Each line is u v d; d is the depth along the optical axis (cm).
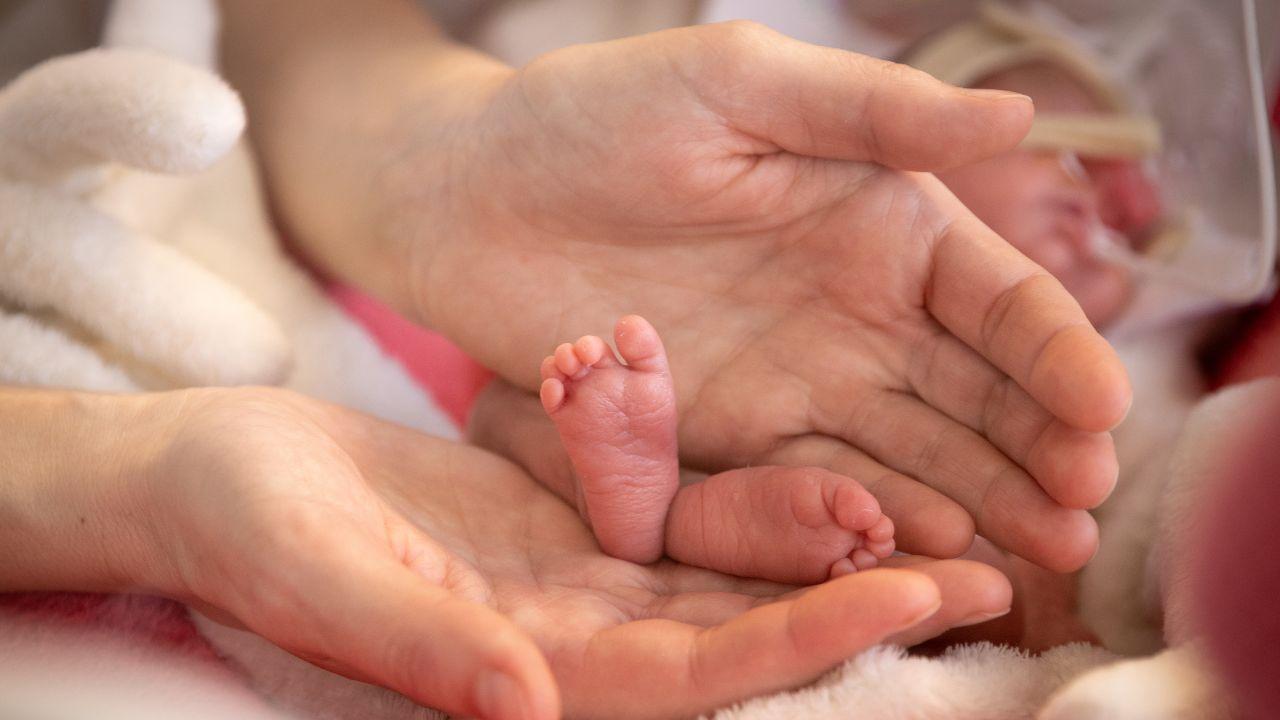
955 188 58
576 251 49
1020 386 44
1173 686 39
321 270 59
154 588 44
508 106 49
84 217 48
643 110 46
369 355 58
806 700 39
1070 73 58
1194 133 57
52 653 43
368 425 47
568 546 46
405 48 57
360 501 42
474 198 50
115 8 60
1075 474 42
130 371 49
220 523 40
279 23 59
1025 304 43
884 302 46
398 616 38
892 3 60
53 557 44
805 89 44
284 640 40
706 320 48
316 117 56
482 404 52
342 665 40
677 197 46
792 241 47
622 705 40
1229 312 58
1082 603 46
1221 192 56
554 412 43
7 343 47
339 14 58
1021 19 59
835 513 42
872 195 46
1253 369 57
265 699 43
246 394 45
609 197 47
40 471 43
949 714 39
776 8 61
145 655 43
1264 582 40
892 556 43
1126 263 57
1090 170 58
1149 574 45
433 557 43
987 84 59
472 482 47
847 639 39
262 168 59
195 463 41
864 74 44
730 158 46
